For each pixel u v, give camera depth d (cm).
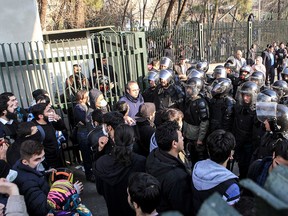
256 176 234
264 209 49
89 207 426
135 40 581
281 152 211
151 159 244
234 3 2653
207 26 1466
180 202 224
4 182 219
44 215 234
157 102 523
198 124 452
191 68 673
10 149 321
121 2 2555
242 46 1519
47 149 395
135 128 362
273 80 1288
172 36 1350
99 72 623
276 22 1622
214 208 53
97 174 266
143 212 192
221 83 430
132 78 590
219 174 212
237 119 403
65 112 585
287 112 285
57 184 242
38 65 547
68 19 1548
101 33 684
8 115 390
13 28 582
